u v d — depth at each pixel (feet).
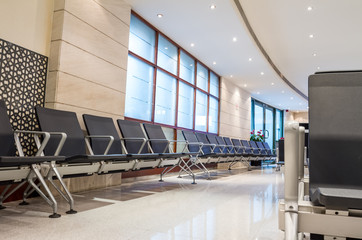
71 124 10.44
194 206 9.84
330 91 3.86
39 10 11.39
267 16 17.53
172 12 16.84
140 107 18.47
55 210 7.89
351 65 25.93
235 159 23.40
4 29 10.21
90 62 13.03
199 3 15.61
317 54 23.56
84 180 12.69
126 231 6.75
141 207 9.45
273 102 44.01
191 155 17.03
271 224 7.72
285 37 20.49
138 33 18.06
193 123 24.70
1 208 8.70
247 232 6.96
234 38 20.03
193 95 24.88
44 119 9.42
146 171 18.12
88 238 6.16
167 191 12.98
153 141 14.38
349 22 17.79
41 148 7.99
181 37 20.44
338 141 3.72
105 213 8.47
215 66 26.50
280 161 16.52
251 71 27.53
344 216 3.45
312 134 3.82
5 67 10.05
